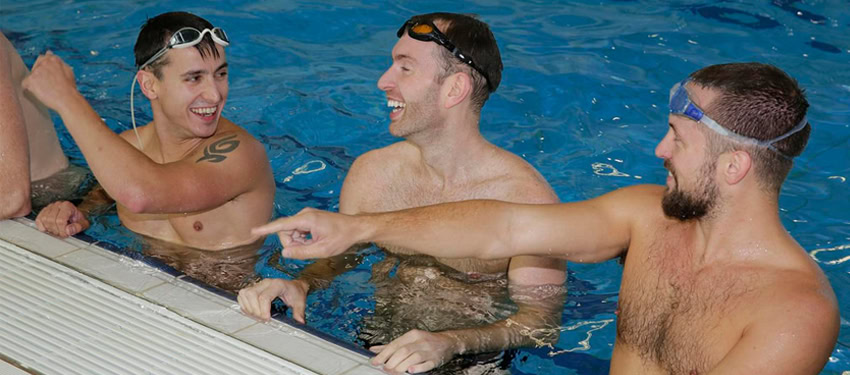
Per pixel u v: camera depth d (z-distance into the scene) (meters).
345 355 2.44
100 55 5.34
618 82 5.02
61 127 4.46
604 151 4.40
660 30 5.66
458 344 2.63
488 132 4.56
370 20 5.93
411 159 3.28
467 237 2.59
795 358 2.02
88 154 3.01
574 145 4.46
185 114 3.29
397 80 3.03
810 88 4.88
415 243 2.60
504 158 3.15
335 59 5.39
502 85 5.02
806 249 3.60
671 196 2.32
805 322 2.04
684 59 5.25
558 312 3.04
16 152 3.12
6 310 2.62
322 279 3.16
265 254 3.48
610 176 4.19
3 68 3.17
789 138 2.15
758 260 2.23
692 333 2.27
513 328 2.83
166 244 3.50
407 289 3.12
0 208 3.11
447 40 2.95
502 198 3.10
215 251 3.48
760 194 2.22
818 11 5.89
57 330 2.53
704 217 2.29
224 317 2.60
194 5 6.08
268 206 3.59
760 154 2.16
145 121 4.61
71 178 3.92
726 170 2.20
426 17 3.07
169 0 6.17
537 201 3.05
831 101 4.75
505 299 3.06
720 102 2.18
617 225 2.61
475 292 3.08
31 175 3.82
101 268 2.84
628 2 6.18
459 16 3.08
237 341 2.48
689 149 2.24
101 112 4.68
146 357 2.41
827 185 4.08
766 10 5.92
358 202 3.33
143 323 2.56
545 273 3.06
